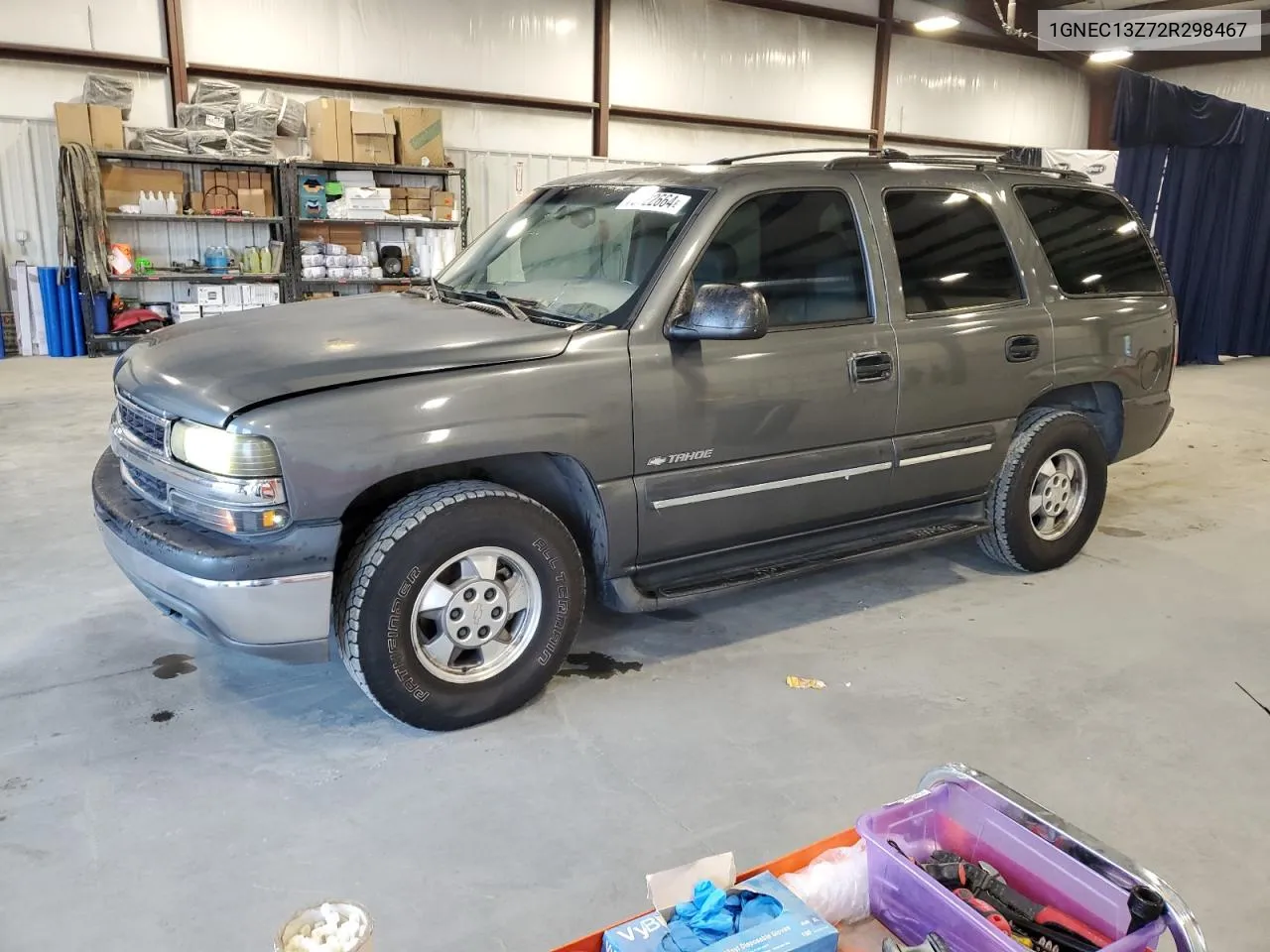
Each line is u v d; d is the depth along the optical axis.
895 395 3.77
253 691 3.32
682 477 3.32
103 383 9.08
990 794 2.10
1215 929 2.29
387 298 3.88
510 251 3.92
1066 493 4.59
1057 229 4.44
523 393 2.97
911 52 17.41
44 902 2.28
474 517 2.95
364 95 12.61
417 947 2.17
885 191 3.85
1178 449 7.41
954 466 4.07
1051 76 19.42
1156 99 11.32
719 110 15.51
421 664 2.97
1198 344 12.34
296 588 2.78
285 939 1.68
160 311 11.16
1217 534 5.34
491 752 2.97
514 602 3.13
